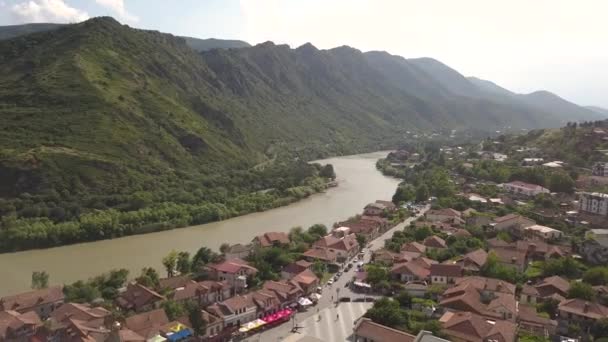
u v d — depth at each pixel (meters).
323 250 178.88
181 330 112.62
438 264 154.25
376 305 125.56
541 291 136.75
